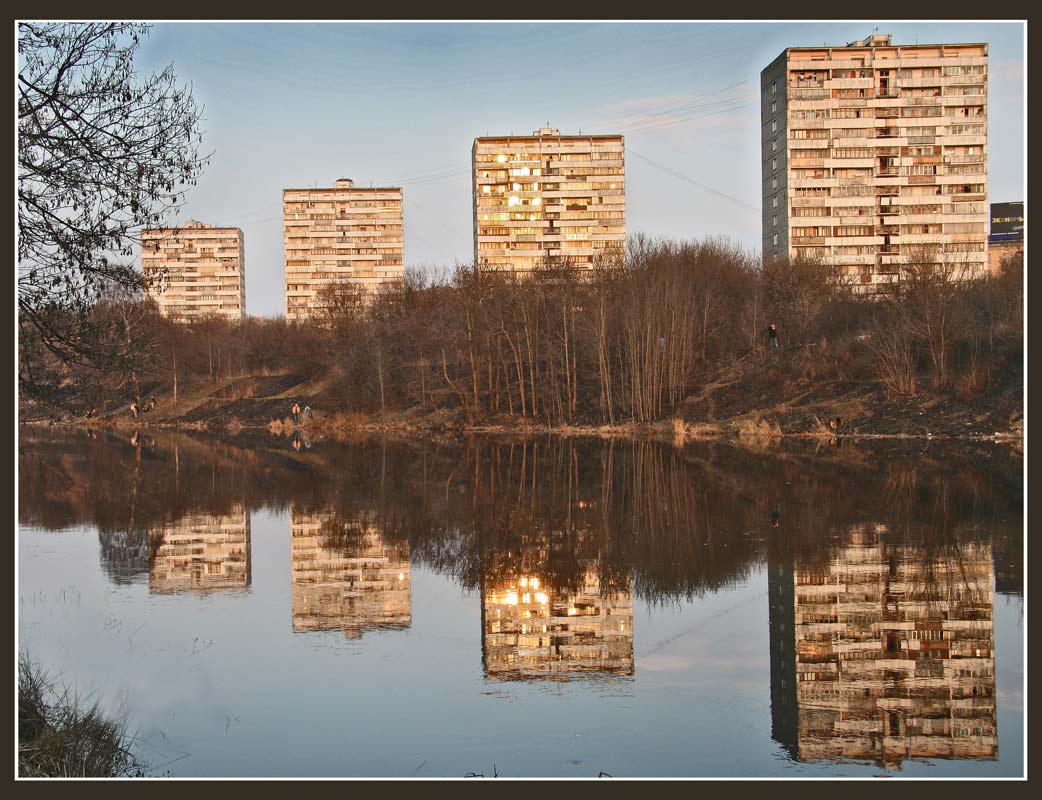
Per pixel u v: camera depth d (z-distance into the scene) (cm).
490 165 12725
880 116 10306
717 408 6391
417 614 1795
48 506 3241
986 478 3481
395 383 8031
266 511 3100
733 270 7788
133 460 4981
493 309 7425
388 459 4950
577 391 7356
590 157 12762
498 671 1451
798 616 1733
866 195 10319
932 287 5738
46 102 1332
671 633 1647
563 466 4412
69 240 1367
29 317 1386
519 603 1869
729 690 1363
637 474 3978
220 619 1758
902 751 1148
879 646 1559
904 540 2373
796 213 10338
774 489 3350
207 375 9612
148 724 1223
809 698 1327
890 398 5712
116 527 2805
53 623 1714
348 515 2998
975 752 1146
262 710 1275
